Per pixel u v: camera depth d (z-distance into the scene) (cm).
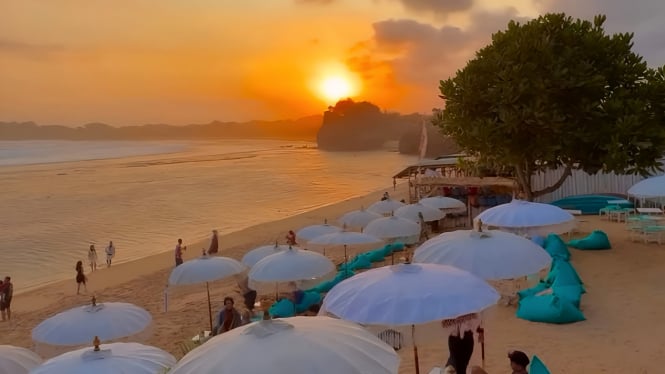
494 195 2769
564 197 2842
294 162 15112
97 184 8362
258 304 1647
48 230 4441
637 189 1424
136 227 4528
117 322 909
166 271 2777
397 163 14538
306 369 417
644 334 1108
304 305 1538
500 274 802
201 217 5016
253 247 3253
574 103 2033
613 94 2077
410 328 703
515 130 2000
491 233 884
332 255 2611
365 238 1755
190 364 445
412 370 1041
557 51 2070
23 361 820
